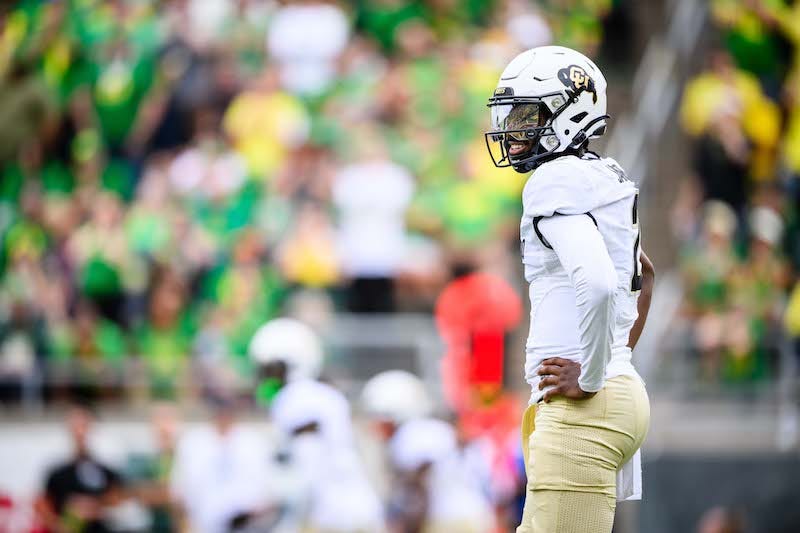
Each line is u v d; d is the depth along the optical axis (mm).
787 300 35906
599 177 12844
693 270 36062
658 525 33688
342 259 38219
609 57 48844
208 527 30297
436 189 40344
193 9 45188
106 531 31281
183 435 32125
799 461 33594
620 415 12852
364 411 34125
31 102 44031
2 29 45688
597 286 12203
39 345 35688
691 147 41000
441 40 46312
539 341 13055
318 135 42156
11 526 31969
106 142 43500
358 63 44344
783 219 38375
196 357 35875
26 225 40031
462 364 34906
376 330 35344
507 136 13438
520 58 13367
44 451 34938
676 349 34688
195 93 43406
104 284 36750
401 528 28859
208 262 38031
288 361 26016
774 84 42531
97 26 45219
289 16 44406
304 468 25156
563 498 12781
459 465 29812
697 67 42562
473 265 38938
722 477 33812
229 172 40719
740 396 34250
